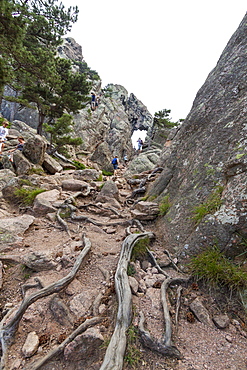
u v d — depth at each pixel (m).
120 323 2.38
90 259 3.97
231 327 2.54
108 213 6.89
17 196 7.41
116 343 2.14
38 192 7.55
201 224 3.71
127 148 52.84
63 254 4.05
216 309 2.79
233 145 4.12
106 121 48.28
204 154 4.79
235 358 2.13
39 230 5.48
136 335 2.30
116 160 21.20
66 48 51.66
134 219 5.69
